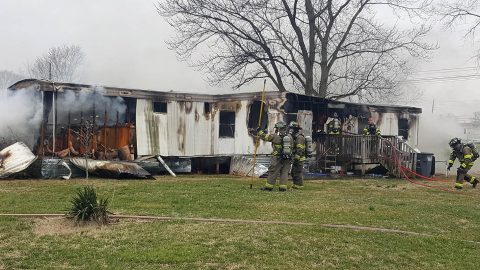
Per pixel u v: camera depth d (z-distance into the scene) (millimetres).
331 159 18156
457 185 13805
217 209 8758
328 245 6449
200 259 5562
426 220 8508
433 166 18969
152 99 16047
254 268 5332
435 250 6469
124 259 5438
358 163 17406
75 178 13633
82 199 7145
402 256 6113
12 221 7191
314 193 11656
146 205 8898
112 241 6195
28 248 5797
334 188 13039
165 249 5855
